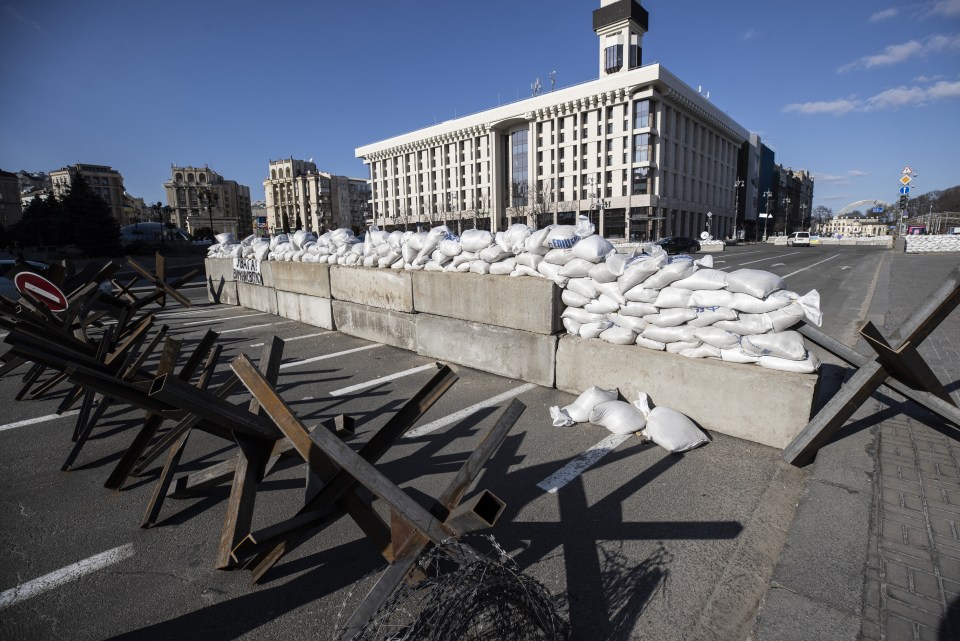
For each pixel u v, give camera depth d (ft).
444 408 15.24
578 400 14.19
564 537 8.70
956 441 11.46
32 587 7.75
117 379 9.14
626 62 221.66
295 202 473.26
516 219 254.06
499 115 246.68
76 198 124.98
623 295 14.49
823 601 6.77
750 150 313.94
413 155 305.73
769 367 12.17
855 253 104.27
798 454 10.85
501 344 17.98
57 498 10.53
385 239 24.06
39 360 10.02
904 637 6.15
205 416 7.87
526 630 5.58
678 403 13.50
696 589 7.37
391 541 6.73
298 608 7.22
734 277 12.41
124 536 9.12
